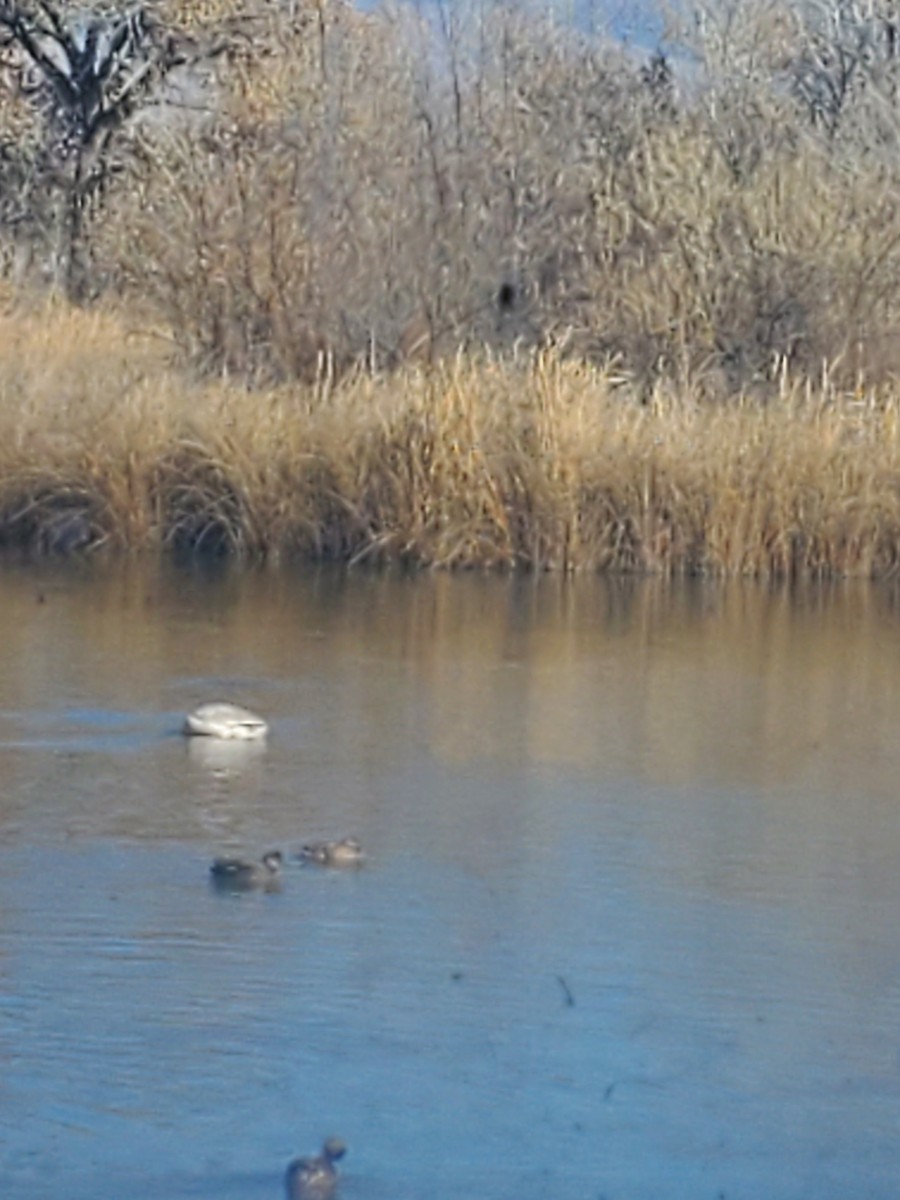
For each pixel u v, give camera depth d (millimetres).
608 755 11500
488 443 18328
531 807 10406
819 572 18156
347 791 10625
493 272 23578
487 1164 6613
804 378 21438
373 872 9305
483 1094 7062
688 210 23375
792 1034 7625
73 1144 6754
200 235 23156
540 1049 7465
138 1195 6398
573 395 18766
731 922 8711
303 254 22953
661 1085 7199
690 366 22234
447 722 12164
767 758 11500
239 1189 6461
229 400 19219
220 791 10562
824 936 8586
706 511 18141
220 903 8844
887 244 23172
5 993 7832
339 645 14500
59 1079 7176
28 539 18625
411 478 18234
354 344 22812
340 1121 6934
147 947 8312
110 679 13109
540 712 12500
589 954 8352
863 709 12773
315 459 18484
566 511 18094
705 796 10672
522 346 22969
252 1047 7398
